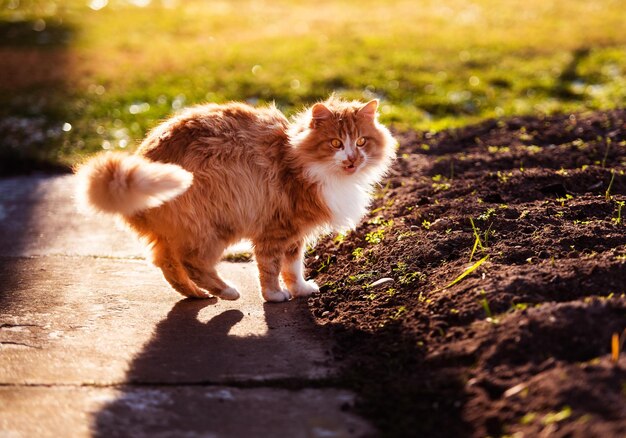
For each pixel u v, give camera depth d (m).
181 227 4.57
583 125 8.12
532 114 9.12
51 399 3.69
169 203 4.51
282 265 5.11
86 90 11.40
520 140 7.90
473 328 3.92
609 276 4.17
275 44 13.97
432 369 3.75
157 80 11.70
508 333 3.72
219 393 3.74
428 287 4.57
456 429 3.27
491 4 17.94
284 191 4.88
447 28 15.08
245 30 15.77
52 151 8.79
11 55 13.85
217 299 5.06
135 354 4.20
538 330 3.67
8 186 7.84
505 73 11.40
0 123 9.94
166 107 10.34
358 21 16.31
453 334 3.95
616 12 16.02
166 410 3.58
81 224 6.71
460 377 3.59
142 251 6.04
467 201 5.88
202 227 4.59
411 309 4.39
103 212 4.09
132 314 4.79
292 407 3.59
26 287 5.25
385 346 4.06
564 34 13.90
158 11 18.14
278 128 4.98
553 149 7.22
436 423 3.34
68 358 4.15
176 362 4.09
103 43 14.67
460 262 4.75
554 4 17.44
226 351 4.21
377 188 6.81
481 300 4.11
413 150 7.97
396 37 14.18
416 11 17.52
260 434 3.37
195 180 4.55
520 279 4.22
